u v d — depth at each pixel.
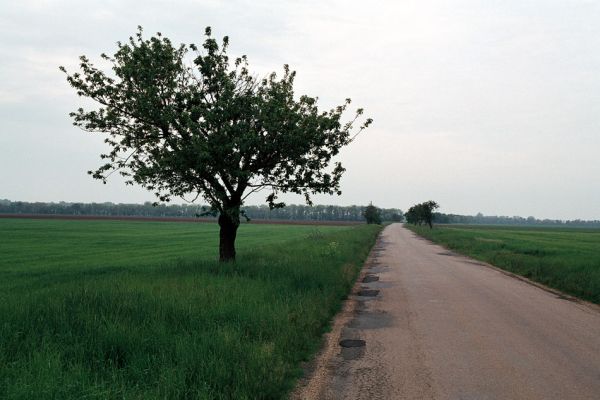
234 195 15.37
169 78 14.72
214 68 14.99
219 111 13.49
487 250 29.41
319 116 14.55
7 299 8.76
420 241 47.00
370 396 5.39
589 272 14.97
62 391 4.50
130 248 35.19
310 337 7.78
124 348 5.95
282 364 6.03
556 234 80.12
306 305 9.19
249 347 6.22
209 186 15.09
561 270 16.09
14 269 19.88
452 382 5.84
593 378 5.97
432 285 15.08
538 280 16.34
